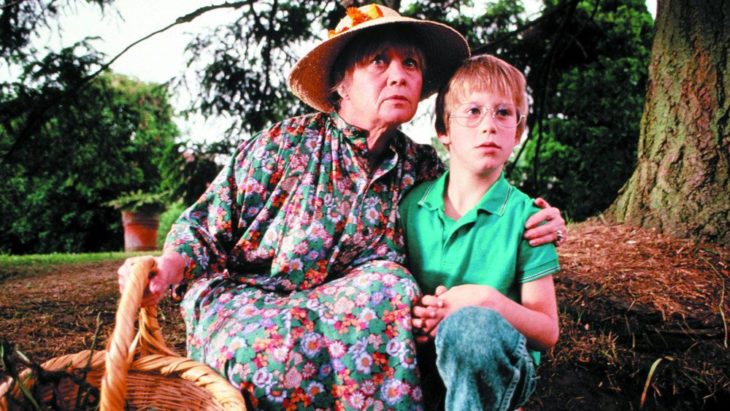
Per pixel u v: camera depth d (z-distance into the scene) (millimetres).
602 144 7914
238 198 1591
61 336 2678
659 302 2564
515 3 6367
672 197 3307
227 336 1306
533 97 5859
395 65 1573
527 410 2023
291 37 5234
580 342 2350
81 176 7320
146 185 14086
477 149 1523
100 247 15766
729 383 2096
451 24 5551
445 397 1309
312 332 1304
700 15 3338
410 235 1612
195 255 1463
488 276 1469
